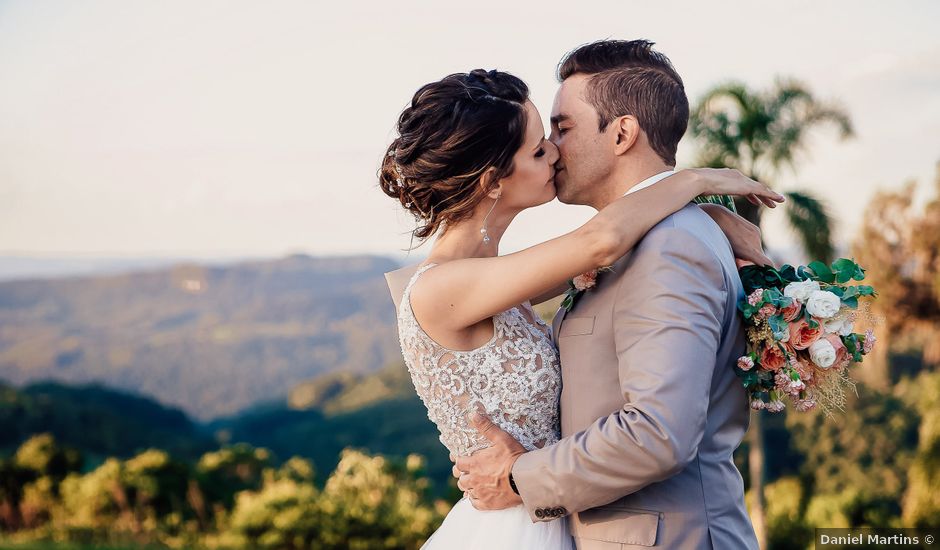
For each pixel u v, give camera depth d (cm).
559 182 184
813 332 165
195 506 1551
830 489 1712
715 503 162
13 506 1577
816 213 1002
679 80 180
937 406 1666
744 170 1020
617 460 148
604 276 169
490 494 170
